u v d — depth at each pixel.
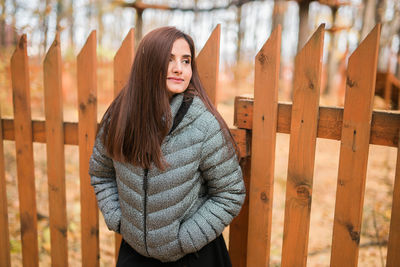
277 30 1.49
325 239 3.26
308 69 1.46
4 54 4.50
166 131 1.35
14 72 2.01
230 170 1.41
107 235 3.29
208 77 1.68
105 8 9.14
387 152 6.08
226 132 1.41
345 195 1.47
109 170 1.60
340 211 1.49
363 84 1.37
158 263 1.50
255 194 1.67
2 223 2.21
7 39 4.97
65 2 7.16
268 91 1.56
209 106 1.43
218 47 1.64
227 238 3.20
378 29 1.32
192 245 1.39
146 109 1.35
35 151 4.36
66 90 7.79
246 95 1.75
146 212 1.40
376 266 2.71
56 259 2.12
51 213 2.08
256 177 1.65
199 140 1.36
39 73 4.57
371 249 2.96
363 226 3.30
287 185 1.59
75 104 7.79
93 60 1.83
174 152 1.36
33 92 4.48
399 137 1.35
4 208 2.20
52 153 2.01
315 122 1.49
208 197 1.52
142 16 8.73
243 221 1.82
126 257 1.57
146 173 1.40
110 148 1.46
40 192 3.64
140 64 1.36
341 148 1.45
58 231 2.08
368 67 1.35
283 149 6.45
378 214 3.51
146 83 1.34
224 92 11.17
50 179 2.04
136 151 1.36
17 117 2.05
